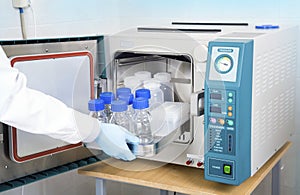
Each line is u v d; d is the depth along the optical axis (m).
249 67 1.45
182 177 1.62
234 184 1.47
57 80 1.49
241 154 1.46
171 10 2.35
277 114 1.76
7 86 1.26
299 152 2.13
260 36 1.51
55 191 2.13
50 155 1.51
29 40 1.40
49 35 2.02
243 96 1.44
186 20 2.32
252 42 1.45
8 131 1.40
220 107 1.45
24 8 1.87
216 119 1.46
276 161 1.77
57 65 1.48
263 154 1.64
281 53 1.74
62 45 1.49
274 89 1.70
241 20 2.18
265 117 1.63
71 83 1.53
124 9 2.46
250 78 1.46
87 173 1.68
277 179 1.97
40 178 1.48
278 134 1.80
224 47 1.43
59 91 1.50
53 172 1.51
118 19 2.49
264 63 1.56
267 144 1.68
